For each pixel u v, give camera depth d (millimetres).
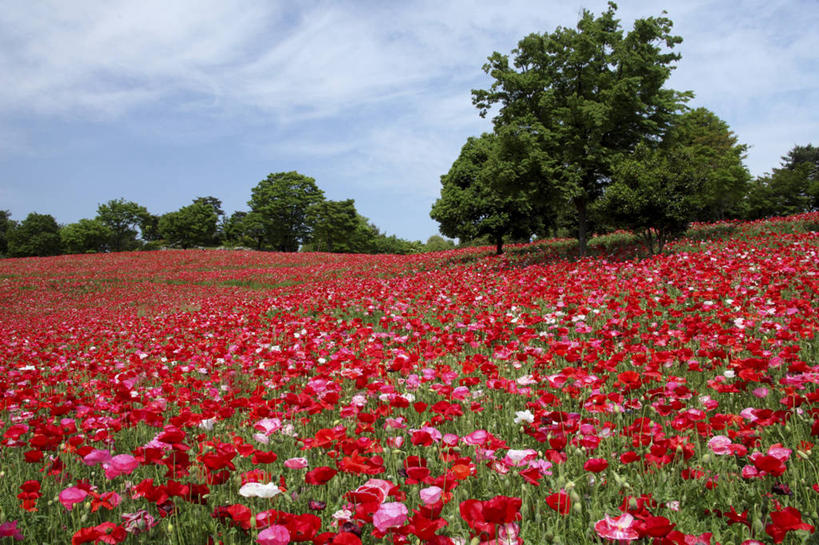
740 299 6961
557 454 2760
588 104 18391
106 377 6797
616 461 3057
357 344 6965
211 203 95625
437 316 8609
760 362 3572
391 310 10188
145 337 11055
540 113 20859
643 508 2297
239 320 11781
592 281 10273
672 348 5473
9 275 36938
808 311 5762
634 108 19094
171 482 2361
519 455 2646
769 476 2623
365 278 22969
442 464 3086
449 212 28312
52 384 6758
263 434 3248
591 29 19500
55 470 3189
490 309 9242
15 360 9266
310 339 7027
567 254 21969
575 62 19656
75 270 39281
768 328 5344
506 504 1885
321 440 2930
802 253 11188
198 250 55625
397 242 95188
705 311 7078
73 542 2145
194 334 10844
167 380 5930
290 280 29234
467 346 6664
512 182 19312
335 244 79750
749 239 17141
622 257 18266
